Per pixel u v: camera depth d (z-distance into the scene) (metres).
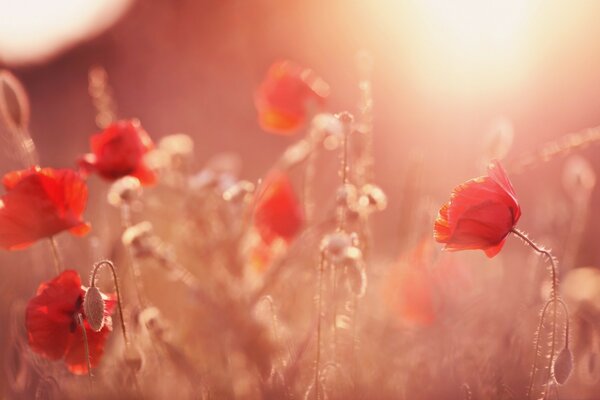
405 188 1.55
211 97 3.00
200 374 1.43
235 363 1.49
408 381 1.46
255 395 1.46
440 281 1.54
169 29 3.32
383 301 1.56
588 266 1.84
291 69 1.55
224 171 1.55
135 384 1.35
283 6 3.13
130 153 1.41
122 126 1.41
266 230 1.48
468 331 1.53
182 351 1.46
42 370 1.46
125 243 1.43
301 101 1.54
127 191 1.40
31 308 1.29
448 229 1.29
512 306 1.56
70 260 1.61
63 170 1.32
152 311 1.41
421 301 1.52
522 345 1.45
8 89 1.44
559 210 1.62
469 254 1.64
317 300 1.40
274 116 1.55
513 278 1.66
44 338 1.30
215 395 1.44
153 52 3.31
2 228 1.31
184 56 3.26
